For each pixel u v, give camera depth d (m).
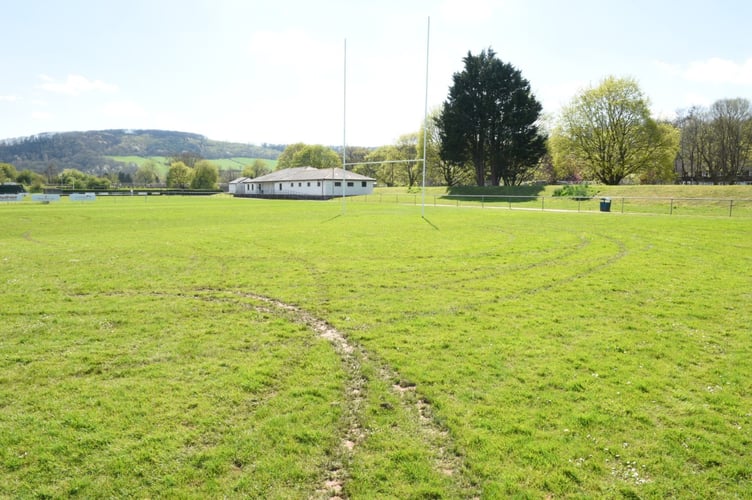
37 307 9.62
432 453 4.57
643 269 13.47
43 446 4.65
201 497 3.94
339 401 5.61
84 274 12.95
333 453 4.57
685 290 10.96
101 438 4.78
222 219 31.91
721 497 3.98
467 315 9.02
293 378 6.22
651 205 39.91
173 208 45.66
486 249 17.28
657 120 64.56
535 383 6.04
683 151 76.12
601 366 6.58
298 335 7.94
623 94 56.78
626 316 8.98
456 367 6.56
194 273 13.09
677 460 4.45
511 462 4.42
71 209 43.88
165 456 4.49
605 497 3.96
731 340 7.66
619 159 59.19
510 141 59.38
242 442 4.72
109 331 8.14
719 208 36.03
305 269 13.62
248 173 129.38
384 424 5.09
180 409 5.39
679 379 6.18
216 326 8.42
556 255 15.95
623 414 5.28
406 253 16.42
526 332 8.05
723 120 65.94
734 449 4.63
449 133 61.44
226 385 5.99
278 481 4.15
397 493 4.00
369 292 10.88
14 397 5.71
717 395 5.72
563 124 61.47
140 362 6.78
